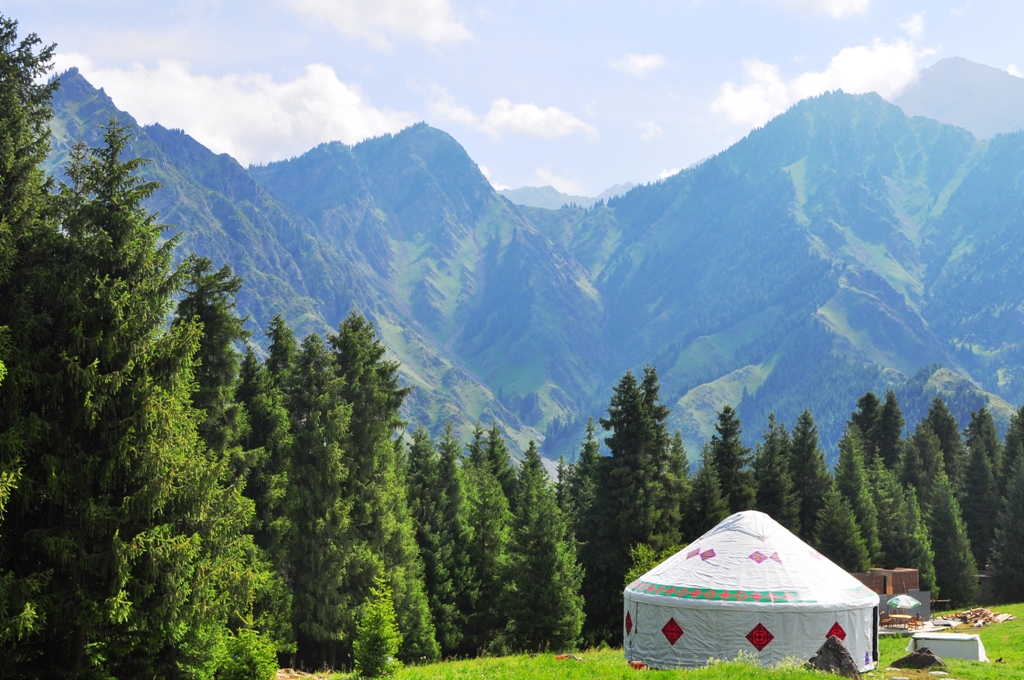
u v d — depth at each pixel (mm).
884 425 102938
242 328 38531
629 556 55875
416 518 58906
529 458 84688
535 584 49875
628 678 26125
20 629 20062
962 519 90938
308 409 45219
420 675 28297
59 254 24625
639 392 58375
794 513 71250
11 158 23875
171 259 26391
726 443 69562
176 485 24578
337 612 42781
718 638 31312
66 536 22156
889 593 63344
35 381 21922
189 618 24203
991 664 33969
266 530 41000
